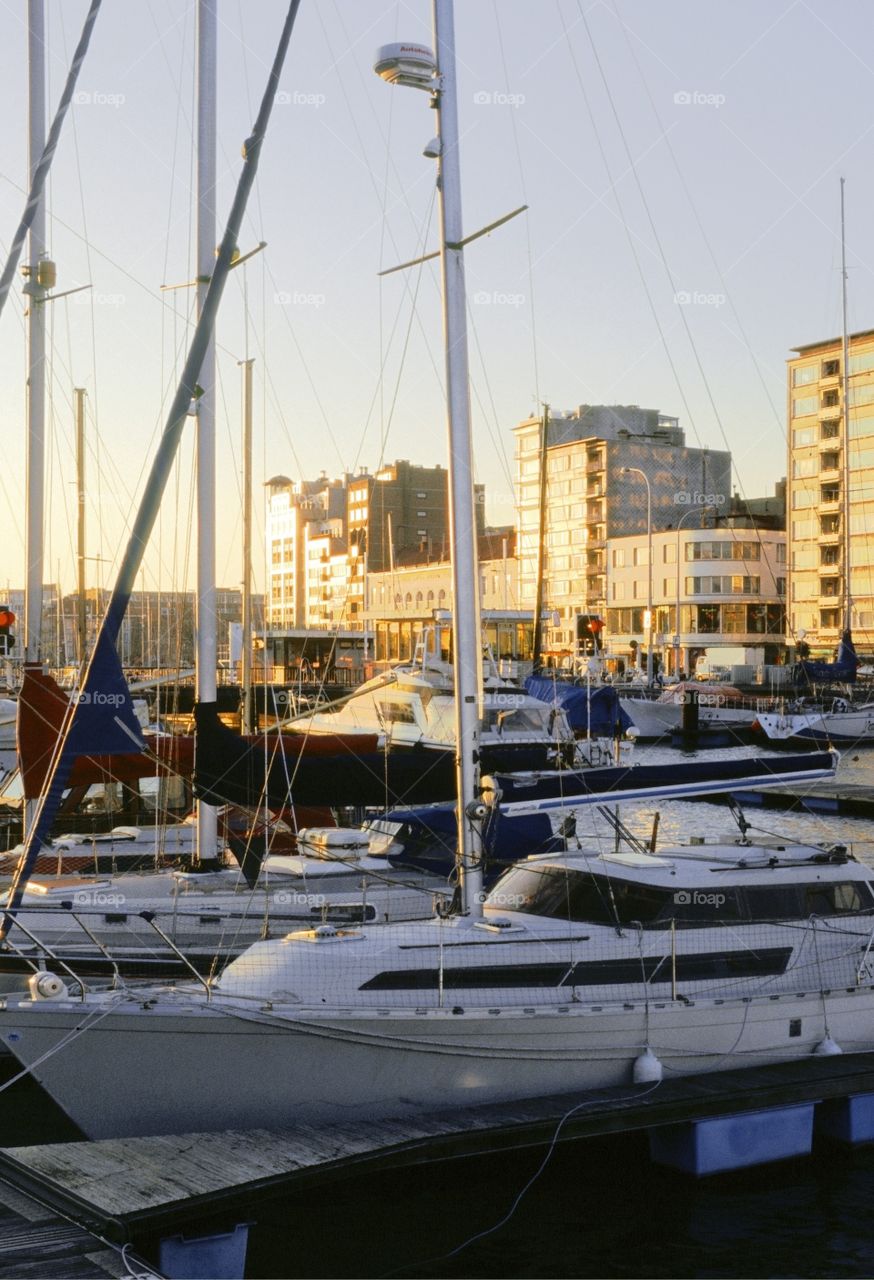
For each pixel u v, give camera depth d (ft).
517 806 43.88
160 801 68.59
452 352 44.34
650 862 42.80
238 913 49.83
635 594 345.10
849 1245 34.60
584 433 375.25
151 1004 35.83
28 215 54.13
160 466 41.04
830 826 115.03
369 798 54.13
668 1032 39.63
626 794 46.26
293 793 53.11
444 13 44.60
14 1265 26.99
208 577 57.06
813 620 325.42
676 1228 35.37
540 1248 34.35
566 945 39.81
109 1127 35.73
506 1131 34.86
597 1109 36.32
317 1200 36.14
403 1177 36.83
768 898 42.80
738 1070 40.37
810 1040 41.93
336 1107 36.58
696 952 40.98
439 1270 33.27
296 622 524.11
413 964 38.32
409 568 360.28
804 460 329.93
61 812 75.77
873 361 313.53
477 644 44.45
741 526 326.65
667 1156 38.27
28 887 50.29
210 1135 34.88
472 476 44.45
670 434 366.43
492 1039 37.78
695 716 188.14
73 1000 35.99
